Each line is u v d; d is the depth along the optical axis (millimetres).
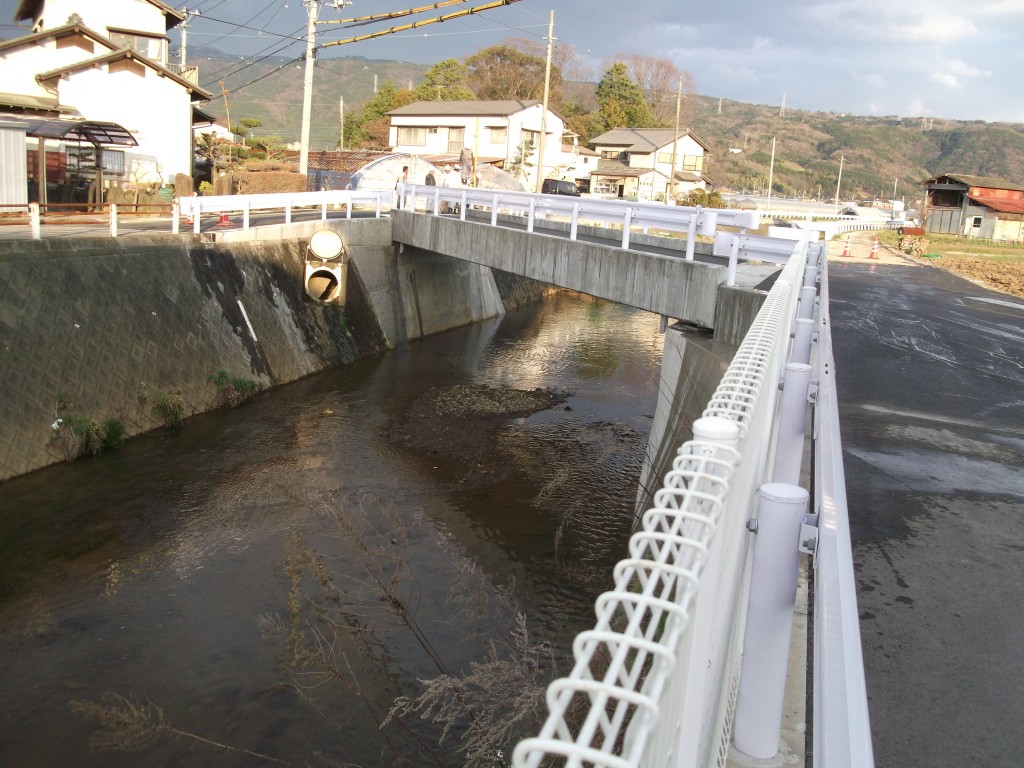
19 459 10273
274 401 14766
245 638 7055
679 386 10234
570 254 13844
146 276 13586
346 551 8625
